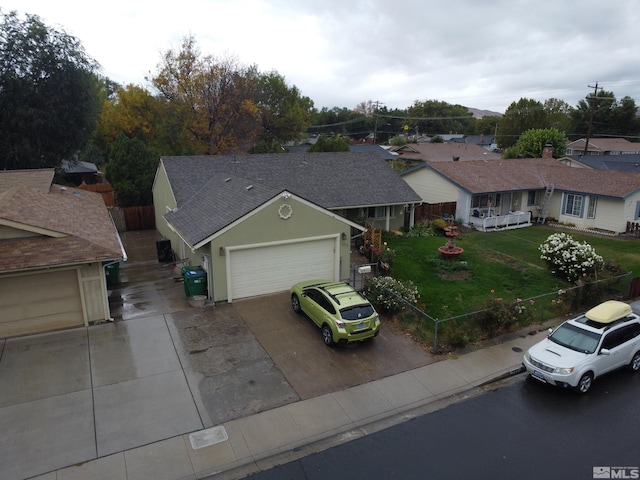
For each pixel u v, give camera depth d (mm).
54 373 12227
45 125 33688
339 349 13945
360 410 11117
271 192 17594
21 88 32531
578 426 10656
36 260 13805
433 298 17953
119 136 32750
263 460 9414
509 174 34125
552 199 32906
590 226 30438
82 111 35625
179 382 11969
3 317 14031
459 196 31297
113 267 19406
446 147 63250
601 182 30609
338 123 112062
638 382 12727
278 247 17844
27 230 14617
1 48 32156
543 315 16266
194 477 8883
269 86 67812
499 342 14797
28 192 19344
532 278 20328
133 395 11352
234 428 10305
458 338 14086
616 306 13633
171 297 17875
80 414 10578
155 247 26703
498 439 10164
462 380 12555
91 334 14508
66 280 14625
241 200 18578
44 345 13719
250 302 17312
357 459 9500
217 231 16406
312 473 9086
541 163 38688
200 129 53156
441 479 8945
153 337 14383
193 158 27266
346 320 13531
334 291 14797
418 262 22609
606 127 82000
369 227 26078
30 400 11031
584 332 12789
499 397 11875
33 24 33250
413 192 28938
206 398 11336
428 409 11289
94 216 20297
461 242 26781
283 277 18266
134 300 17500
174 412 10758
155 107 55250
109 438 9836
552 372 11891
